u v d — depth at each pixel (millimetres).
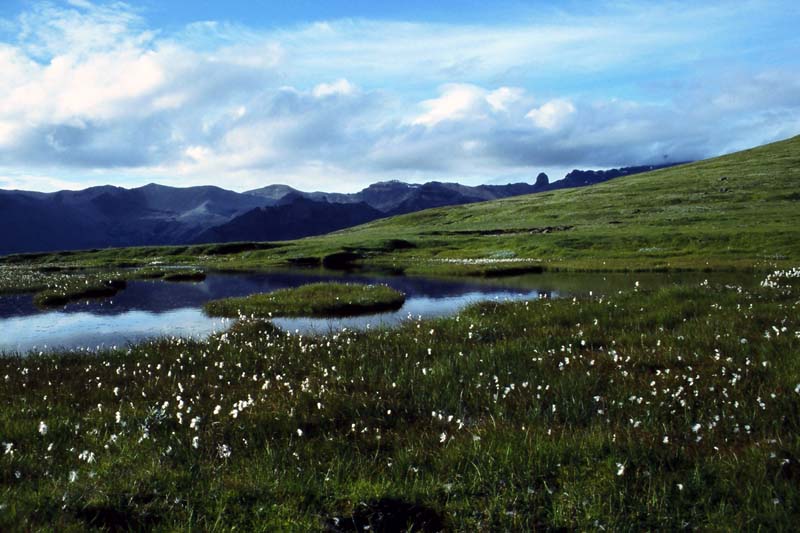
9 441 7633
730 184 108250
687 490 5324
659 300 18531
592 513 5016
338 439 7348
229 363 12953
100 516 5227
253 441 7375
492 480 5746
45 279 44781
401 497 5504
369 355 13016
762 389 8188
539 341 13094
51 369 13336
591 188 146875
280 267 61500
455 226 114812
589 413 8008
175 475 6000
